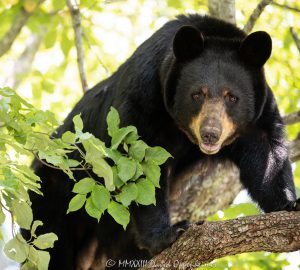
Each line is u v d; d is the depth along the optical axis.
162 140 11.34
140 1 24.62
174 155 11.87
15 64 21.70
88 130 12.70
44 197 13.09
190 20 11.64
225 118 10.74
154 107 11.07
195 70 10.92
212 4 13.23
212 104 10.67
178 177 12.33
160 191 11.03
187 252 9.22
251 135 11.40
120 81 11.51
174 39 10.80
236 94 10.81
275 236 8.79
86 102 13.09
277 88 16.58
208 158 12.09
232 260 14.27
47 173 13.05
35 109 8.62
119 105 11.11
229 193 12.66
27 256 8.78
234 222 8.98
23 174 8.42
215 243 8.97
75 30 14.95
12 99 8.51
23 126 8.53
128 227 12.84
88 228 13.52
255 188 11.51
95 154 8.47
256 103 11.10
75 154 12.40
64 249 13.31
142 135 11.09
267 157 11.34
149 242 10.59
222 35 11.47
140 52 11.45
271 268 14.60
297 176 18.34
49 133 8.66
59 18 18.67
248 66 11.06
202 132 10.41
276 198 11.27
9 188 7.86
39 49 24.55
